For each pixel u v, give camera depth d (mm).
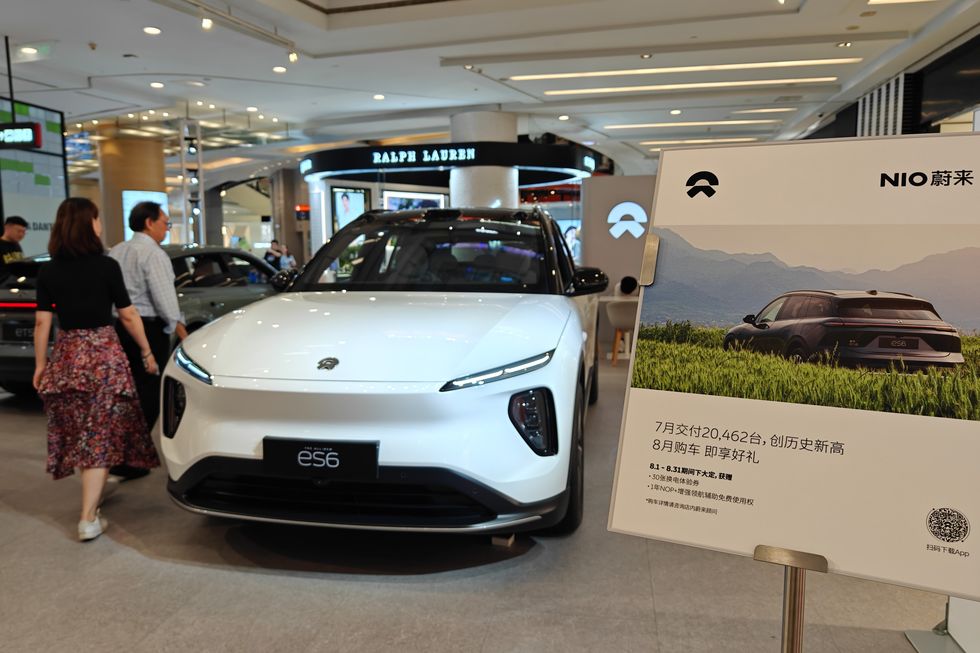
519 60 10602
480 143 13883
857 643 2053
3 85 11797
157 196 18328
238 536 2799
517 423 2307
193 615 2182
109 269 2889
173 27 8930
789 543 1365
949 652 1971
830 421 1371
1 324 4734
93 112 14555
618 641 2037
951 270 1322
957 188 1345
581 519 2852
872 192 1398
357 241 3709
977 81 9453
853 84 12328
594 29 9391
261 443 2244
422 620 2150
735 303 1464
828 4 8578
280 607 2230
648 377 1512
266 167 22953
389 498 2277
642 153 22672
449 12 8875
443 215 3857
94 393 2785
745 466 1416
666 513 1461
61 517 3027
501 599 2287
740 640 2049
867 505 1327
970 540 1260
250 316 2791
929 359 1318
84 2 7961
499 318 2643
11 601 2275
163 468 3758
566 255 3852
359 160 14578
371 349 2371
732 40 10039
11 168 11383
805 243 1427
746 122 16906
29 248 11789
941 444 1297
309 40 9781
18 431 4512
